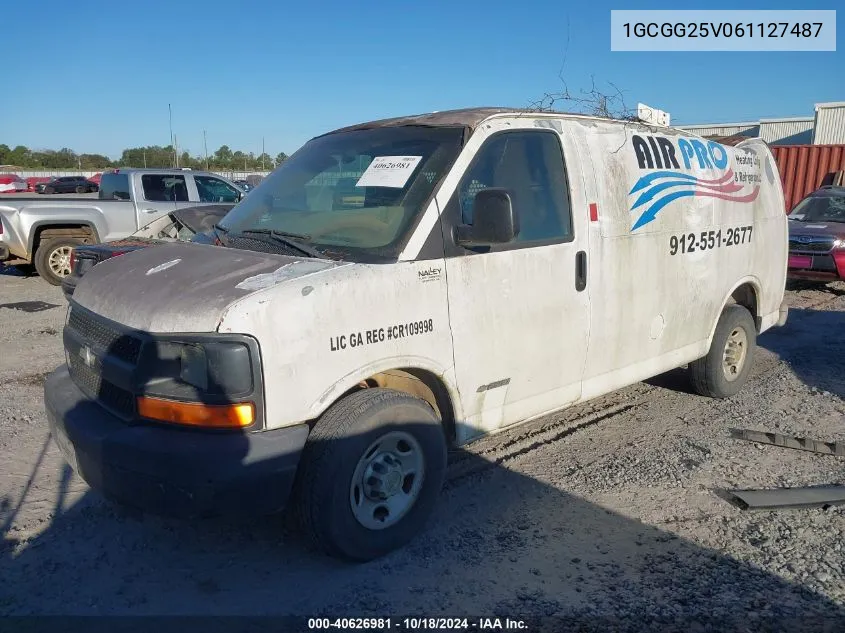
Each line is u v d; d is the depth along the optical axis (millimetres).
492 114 4129
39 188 42781
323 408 3281
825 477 4645
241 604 3287
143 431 3146
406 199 3764
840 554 3699
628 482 4566
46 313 9703
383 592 3375
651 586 3426
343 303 3305
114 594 3355
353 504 3453
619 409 5992
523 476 4664
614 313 4715
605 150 4695
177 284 3410
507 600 3312
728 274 5801
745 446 5176
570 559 3672
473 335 3857
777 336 8805
